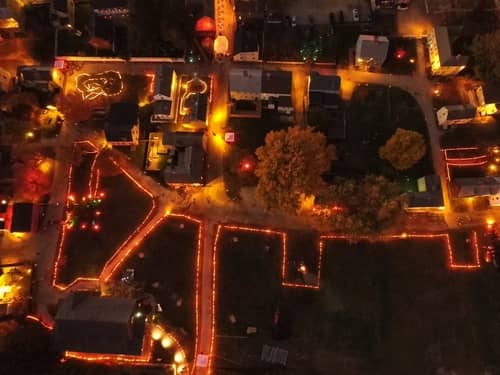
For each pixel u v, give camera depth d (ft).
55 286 206.28
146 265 208.95
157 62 238.48
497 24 236.63
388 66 235.81
